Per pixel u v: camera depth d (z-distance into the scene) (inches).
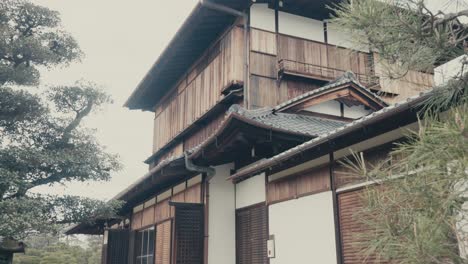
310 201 248.5
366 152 209.2
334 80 426.3
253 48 427.5
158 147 668.7
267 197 295.9
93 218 426.9
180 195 391.2
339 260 217.8
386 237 85.7
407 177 86.2
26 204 362.3
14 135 412.5
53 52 424.5
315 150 238.4
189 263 327.9
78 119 435.5
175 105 617.0
